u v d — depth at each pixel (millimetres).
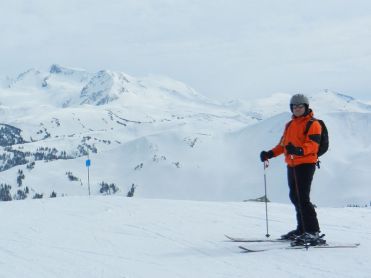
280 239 7152
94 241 7621
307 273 5363
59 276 5520
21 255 6684
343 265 5625
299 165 6738
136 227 8844
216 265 5895
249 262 5965
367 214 11055
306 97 6754
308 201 6785
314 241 6609
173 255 6543
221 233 8102
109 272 5645
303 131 6711
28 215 11125
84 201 13383
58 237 8023
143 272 5621
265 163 7473
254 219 9758
